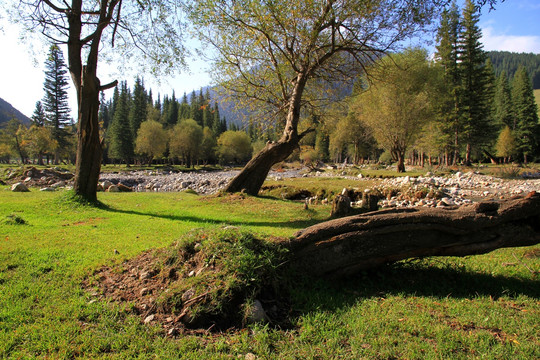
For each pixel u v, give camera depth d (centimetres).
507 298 388
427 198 1534
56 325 320
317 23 1196
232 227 486
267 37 1257
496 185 2203
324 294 395
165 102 9981
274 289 379
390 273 468
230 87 1456
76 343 295
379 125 3166
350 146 6662
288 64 1335
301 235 440
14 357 273
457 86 3891
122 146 6209
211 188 2517
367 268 444
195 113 8831
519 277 464
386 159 6762
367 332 316
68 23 1076
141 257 491
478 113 3978
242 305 341
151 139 6203
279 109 1500
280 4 1155
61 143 5831
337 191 1648
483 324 328
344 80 1547
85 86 1059
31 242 589
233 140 7750
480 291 416
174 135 7000
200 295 342
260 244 421
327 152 9069
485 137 4191
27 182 1997
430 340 302
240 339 310
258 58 1434
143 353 285
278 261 405
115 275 442
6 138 6116
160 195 1536
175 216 966
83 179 1080
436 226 416
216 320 336
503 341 297
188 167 7225
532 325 323
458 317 342
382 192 1675
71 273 445
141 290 388
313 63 1347
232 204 1197
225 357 279
